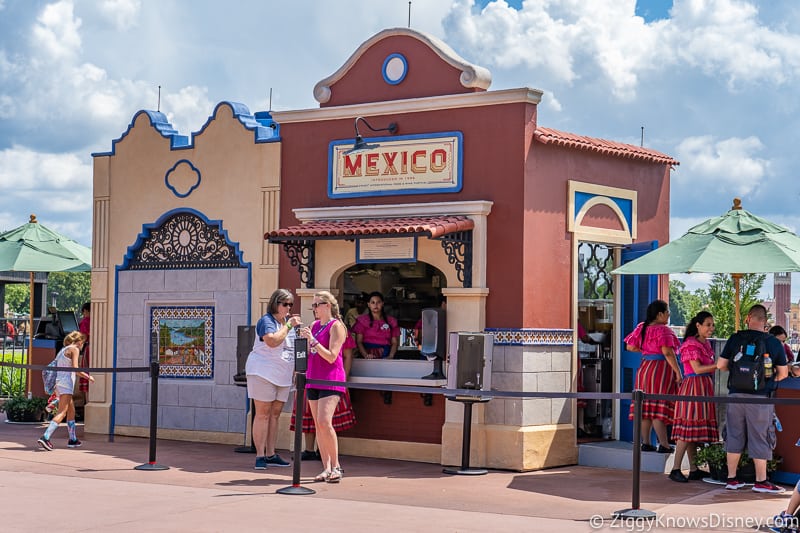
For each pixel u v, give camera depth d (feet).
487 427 42.09
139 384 51.96
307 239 43.96
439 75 44.42
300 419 35.50
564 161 44.34
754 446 36.22
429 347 42.60
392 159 45.03
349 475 39.68
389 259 44.29
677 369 41.27
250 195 49.03
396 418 44.45
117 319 52.75
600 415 46.50
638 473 31.81
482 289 42.32
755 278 67.21
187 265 50.88
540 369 42.39
